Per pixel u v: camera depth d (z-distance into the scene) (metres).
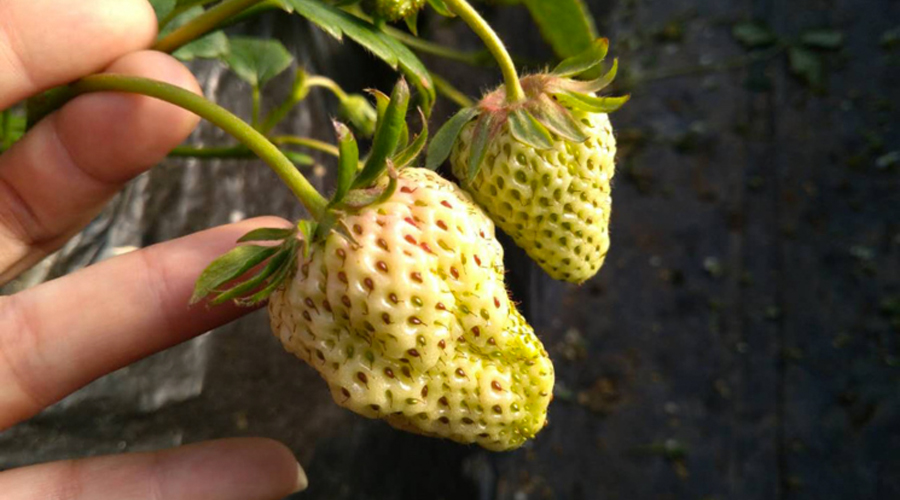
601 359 0.41
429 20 0.29
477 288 0.11
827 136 0.47
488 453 0.31
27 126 0.14
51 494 0.14
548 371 0.12
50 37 0.12
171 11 0.14
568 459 0.39
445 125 0.13
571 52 0.17
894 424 0.39
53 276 0.19
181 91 0.12
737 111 0.48
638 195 0.46
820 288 0.43
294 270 0.11
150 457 0.14
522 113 0.13
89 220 0.15
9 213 0.14
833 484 0.38
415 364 0.11
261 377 0.22
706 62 0.49
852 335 0.41
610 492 0.38
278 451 0.14
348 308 0.11
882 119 0.47
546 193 0.13
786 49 0.49
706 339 0.42
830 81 0.48
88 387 0.19
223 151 0.17
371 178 0.11
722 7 0.51
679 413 0.40
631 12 0.51
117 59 0.13
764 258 0.44
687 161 0.47
